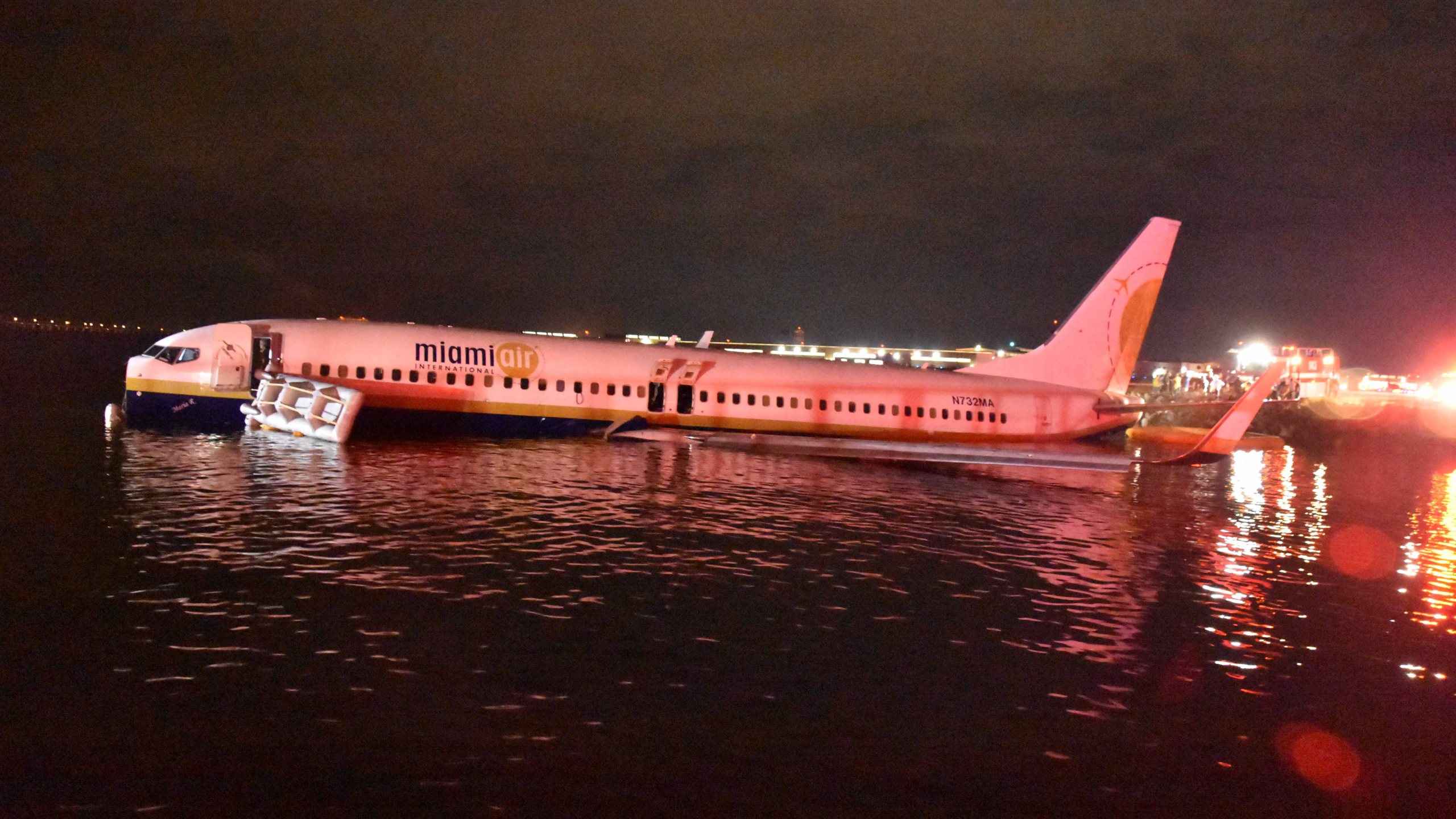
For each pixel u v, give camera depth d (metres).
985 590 14.62
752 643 11.56
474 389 28.27
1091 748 9.17
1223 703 10.48
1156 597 14.75
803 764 8.52
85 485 19.09
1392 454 43.50
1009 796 8.15
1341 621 13.91
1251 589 15.55
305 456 24.22
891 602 13.71
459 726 8.86
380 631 11.20
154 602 11.78
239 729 8.55
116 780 7.63
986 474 28.69
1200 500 25.56
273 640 10.70
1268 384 25.59
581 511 18.77
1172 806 8.15
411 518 17.25
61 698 8.99
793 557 16.08
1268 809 8.20
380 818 7.30
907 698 10.13
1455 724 10.16
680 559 15.43
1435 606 14.93
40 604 11.52
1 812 7.12
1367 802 8.38
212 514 16.78
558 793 7.79
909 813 7.79
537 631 11.52
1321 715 10.27
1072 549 17.97
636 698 9.72
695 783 8.05
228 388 28.00
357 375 27.66
